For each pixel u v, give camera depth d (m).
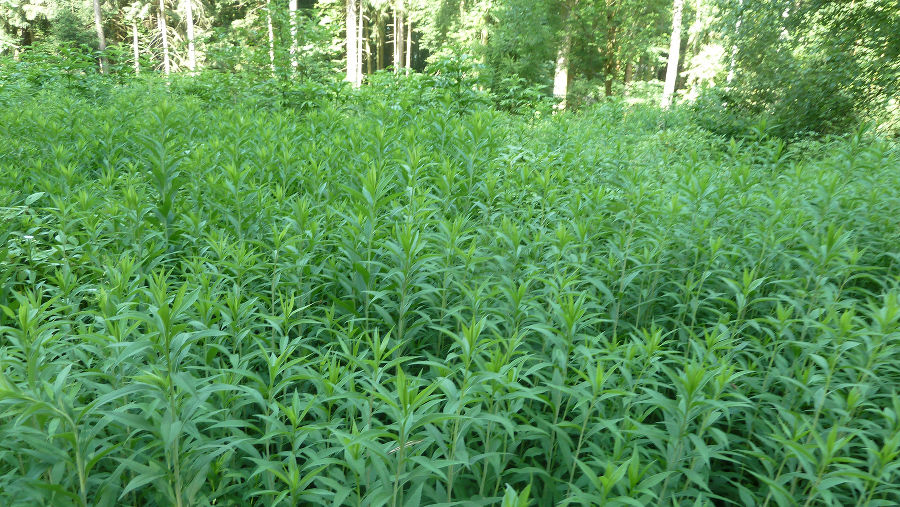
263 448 3.17
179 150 6.86
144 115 9.69
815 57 14.72
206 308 2.95
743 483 3.34
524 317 3.52
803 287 4.32
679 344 3.80
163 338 2.29
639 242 4.82
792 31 14.86
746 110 15.49
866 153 7.18
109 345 2.16
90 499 2.48
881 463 2.26
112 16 42.88
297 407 2.44
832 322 3.39
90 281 4.13
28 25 39.47
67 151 7.09
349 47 35.47
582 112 16.02
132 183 5.77
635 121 14.27
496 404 2.66
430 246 4.24
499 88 20.83
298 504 2.69
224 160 6.66
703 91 16.23
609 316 4.35
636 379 3.11
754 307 4.42
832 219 5.14
